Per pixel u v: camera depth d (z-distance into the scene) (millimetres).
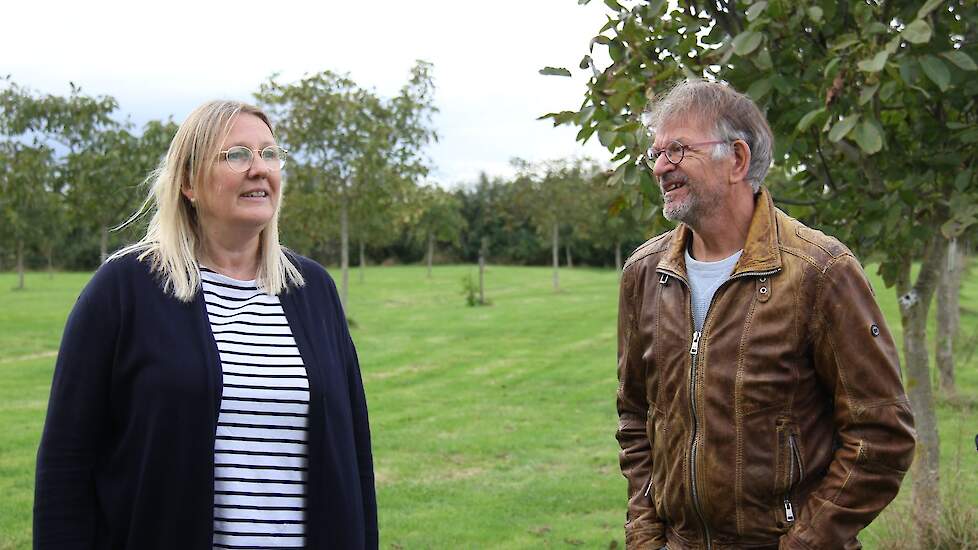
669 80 3867
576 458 8422
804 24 3891
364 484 2725
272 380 2410
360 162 20453
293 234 21859
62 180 18250
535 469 7996
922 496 4844
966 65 3271
